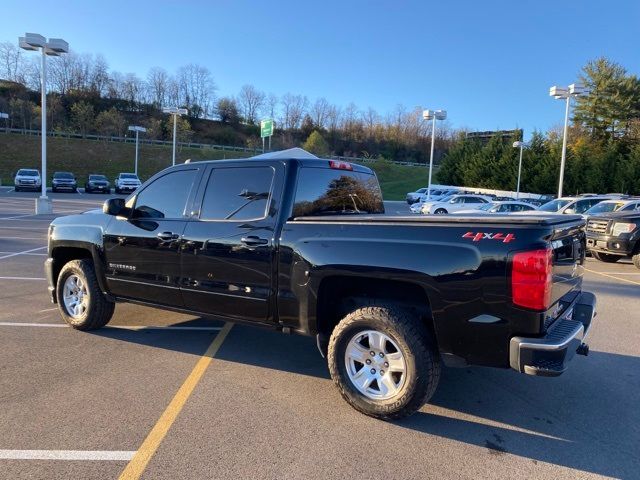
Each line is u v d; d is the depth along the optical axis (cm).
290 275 396
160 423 353
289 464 306
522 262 314
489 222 331
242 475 293
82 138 7050
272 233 407
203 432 343
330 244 376
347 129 11394
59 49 2098
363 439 340
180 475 291
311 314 389
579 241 408
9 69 9712
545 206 2053
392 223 359
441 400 412
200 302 456
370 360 370
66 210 2405
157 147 7150
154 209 494
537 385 450
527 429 363
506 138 5875
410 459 316
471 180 5688
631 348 563
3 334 552
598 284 980
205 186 459
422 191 4572
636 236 1151
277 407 386
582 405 407
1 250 1165
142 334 568
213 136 10625
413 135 11225
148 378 438
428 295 340
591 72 5862
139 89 11138
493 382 455
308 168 429
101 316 555
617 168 4716
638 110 5769
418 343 347
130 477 288
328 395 412
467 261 329
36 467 296
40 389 407
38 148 6312
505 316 321
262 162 431
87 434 335
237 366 475
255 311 421
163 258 476
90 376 438
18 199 3108
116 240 514
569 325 351
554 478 300
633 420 382
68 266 562
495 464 313
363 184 501
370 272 358
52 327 581
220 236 435
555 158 4978
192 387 420
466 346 335
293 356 507
